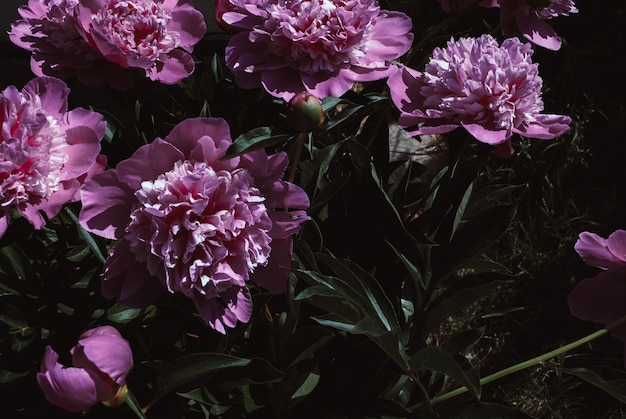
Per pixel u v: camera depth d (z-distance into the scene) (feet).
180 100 3.25
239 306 2.51
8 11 4.18
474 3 3.12
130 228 2.39
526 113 2.70
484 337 3.76
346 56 2.73
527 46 2.76
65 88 2.59
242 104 3.19
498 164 4.22
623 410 3.59
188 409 2.87
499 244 4.00
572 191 4.22
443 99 2.68
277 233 2.51
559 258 3.96
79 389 2.24
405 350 2.83
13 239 2.68
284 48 2.71
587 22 4.70
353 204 3.01
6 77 4.24
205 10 4.31
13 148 2.40
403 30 2.84
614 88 4.59
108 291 2.46
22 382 2.77
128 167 2.40
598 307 2.65
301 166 2.96
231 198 2.39
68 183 2.51
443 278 2.91
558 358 3.70
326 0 2.69
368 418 2.86
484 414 2.75
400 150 4.30
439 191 2.92
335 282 2.62
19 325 2.80
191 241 2.37
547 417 3.58
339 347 2.97
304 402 2.90
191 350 2.83
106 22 2.72
